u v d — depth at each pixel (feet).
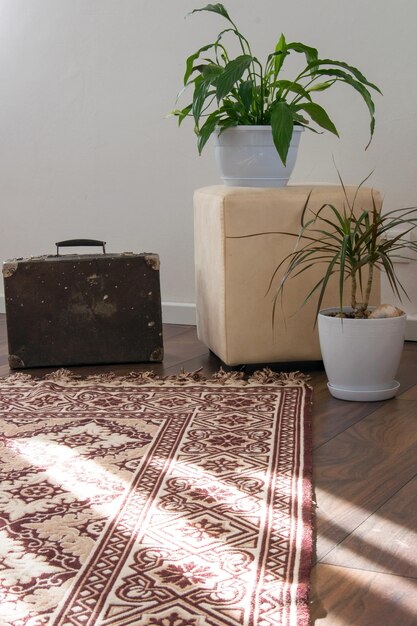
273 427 7.37
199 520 5.44
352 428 7.47
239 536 5.18
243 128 9.27
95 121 13.04
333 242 9.17
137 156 12.81
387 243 8.21
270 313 9.23
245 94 9.09
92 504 5.76
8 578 4.72
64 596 4.50
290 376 9.08
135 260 10.07
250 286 9.16
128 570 4.77
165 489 5.99
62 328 10.13
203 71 9.52
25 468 6.51
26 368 10.27
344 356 8.20
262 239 9.07
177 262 12.80
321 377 9.25
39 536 5.26
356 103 11.08
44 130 13.48
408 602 4.46
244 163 9.39
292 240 9.10
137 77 12.61
